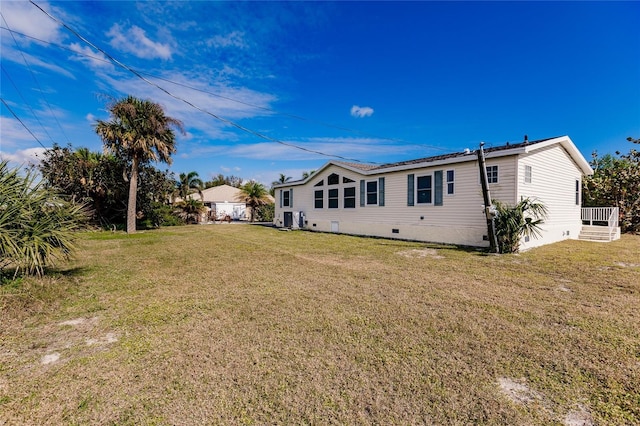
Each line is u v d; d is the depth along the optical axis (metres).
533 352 3.11
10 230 4.96
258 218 33.22
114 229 18.61
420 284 5.84
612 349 3.17
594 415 2.17
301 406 2.28
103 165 18.64
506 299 4.89
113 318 4.11
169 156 18.02
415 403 2.31
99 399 2.36
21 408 2.24
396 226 13.91
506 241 9.61
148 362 2.94
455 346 3.25
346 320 4.00
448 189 11.86
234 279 6.30
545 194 11.41
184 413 2.20
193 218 28.33
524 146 10.12
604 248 10.38
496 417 2.15
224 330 3.70
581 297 5.00
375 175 14.85
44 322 3.94
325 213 18.14
